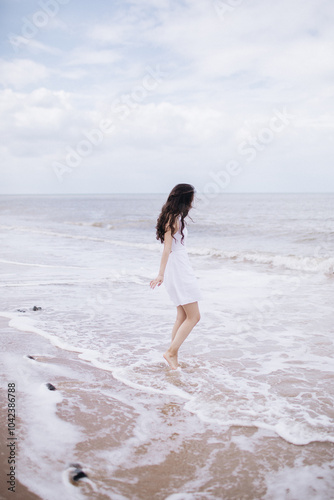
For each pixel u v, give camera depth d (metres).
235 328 4.90
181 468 2.20
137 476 2.13
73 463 2.23
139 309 5.80
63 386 3.23
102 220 29.44
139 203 68.69
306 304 6.04
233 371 3.60
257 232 18.25
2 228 21.97
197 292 3.63
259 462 2.26
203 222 23.23
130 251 12.58
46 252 12.10
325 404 2.96
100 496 1.97
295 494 2.01
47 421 2.67
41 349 4.09
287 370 3.61
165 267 3.66
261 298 6.46
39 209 48.28
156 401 3.00
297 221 23.06
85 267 9.48
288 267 9.71
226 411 2.85
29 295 6.62
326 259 9.89
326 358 3.90
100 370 3.58
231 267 9.79
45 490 2.00
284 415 2.79
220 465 2.24
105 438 2.49
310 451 2.37
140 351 4.10
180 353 4.07
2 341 4.32
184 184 3.64
